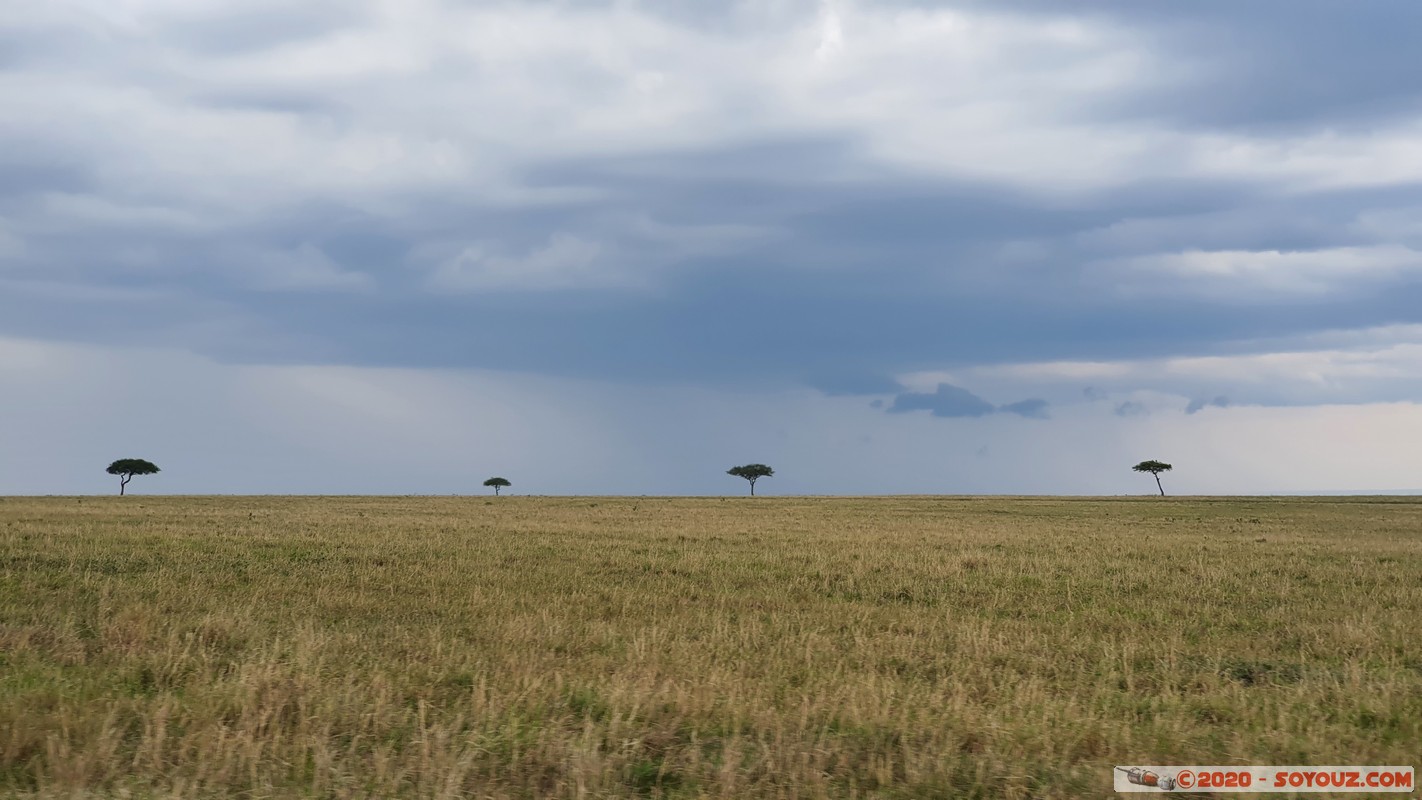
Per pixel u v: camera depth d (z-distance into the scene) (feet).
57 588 56.70
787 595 62.13
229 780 22.62
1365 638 46.14
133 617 43.91
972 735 26.76
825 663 38.88
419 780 22.77
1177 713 30.71
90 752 22.86
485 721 26.76
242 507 172.24
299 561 74.33
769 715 27.66
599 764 23.08
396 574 67.82
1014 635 46.91
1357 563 84.74
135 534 89.81
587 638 43.88
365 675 33.60
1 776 22.47
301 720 26.04
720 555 85.71
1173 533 131.13
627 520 145.59
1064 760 25.09
